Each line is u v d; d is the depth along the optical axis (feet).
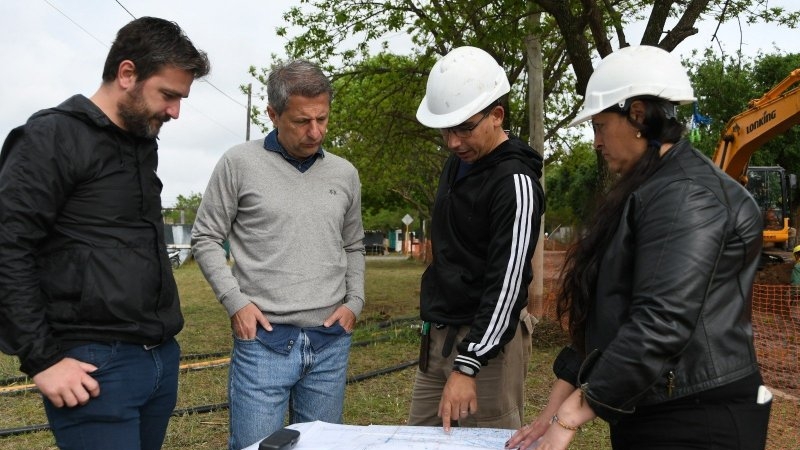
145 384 7.29
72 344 6.79
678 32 23.84
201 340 28.07
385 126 39.88
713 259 5.11
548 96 41.75
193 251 9.03
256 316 8.68
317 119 8.52
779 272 41.75
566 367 6.81
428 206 88.69
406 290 49.57
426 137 40.93
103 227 6.95
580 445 14.79
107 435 6.97
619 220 5.66
